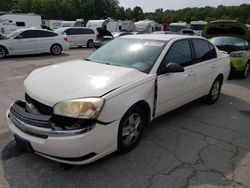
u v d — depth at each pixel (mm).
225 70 6363
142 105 3891
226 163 3660
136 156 3717
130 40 4906
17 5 75312
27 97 3525
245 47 9797
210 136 4484
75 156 3039
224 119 5301
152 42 4664
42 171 3305
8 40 13758
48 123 3027
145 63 4215
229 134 4602
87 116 3027
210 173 3414
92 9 80250
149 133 4496
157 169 3441
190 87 5031
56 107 3076
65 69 3988
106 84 3408
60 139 2955
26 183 3086
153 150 3906
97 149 3170
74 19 78562
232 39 10086
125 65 4270
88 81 3471
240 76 9438
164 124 4914
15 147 3838
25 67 10867
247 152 3994
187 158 3740
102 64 4289
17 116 3322
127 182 3164
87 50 19766
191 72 4957
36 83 3543
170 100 4527
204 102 6223
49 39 15281
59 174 3260
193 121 5121
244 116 5523
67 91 3238
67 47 16375
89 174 3277
